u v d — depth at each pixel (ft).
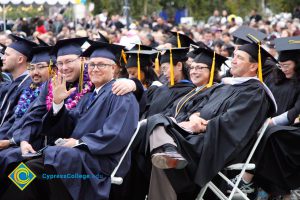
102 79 30.30
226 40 66.54
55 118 29.78
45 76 35.19
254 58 31.71
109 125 28.25
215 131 29.48
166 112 35.68
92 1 156.66
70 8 134.72
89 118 29.58
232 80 32.17
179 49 37.29
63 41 32.27
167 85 38.17
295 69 35.32
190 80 37.86
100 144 27.91
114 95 29.30
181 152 28.91
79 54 32.53
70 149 27.66
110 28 111.75
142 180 31.55
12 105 37.24
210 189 32.45
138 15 156.15
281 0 152.25
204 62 34.94
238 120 29.73
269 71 38.27
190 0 168.35
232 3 160.25
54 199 27.32
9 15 127.85
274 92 36.32
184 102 34.78
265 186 32.96
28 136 31.55
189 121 31.12
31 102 34.76
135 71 38.50
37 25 107.86
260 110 30.14
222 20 124.47
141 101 33.19
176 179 29.25
